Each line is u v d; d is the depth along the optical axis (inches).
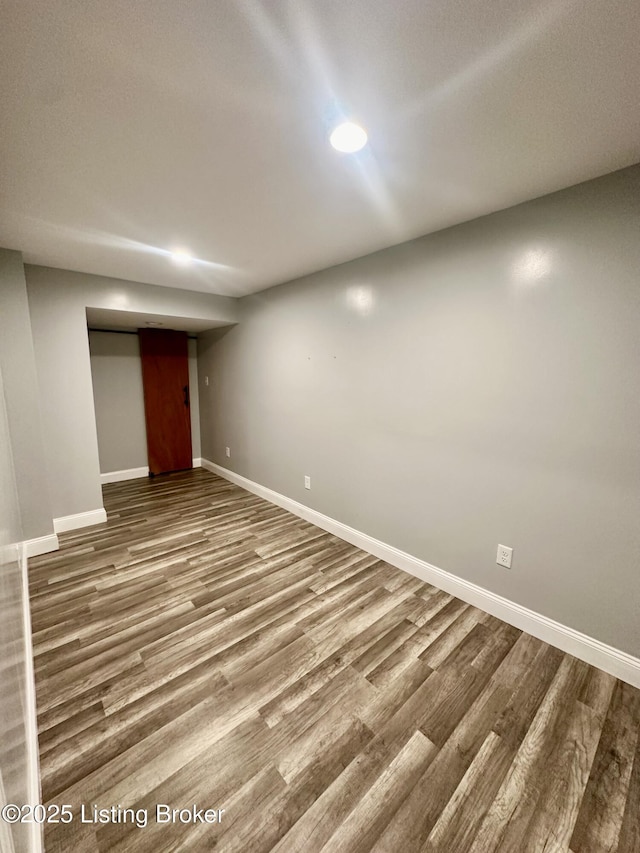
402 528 100.6
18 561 75.4
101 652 70.6
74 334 121.0
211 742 53.8
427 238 86.0
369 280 101.1
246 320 156.3
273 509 146.3
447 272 83.0
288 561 105.3
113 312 133.5
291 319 131.2
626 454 62.0
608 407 63.2
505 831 43.9
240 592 90.2
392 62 38.5
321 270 115.7
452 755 52.3
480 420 80.6
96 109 45.1
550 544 72.2
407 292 91.7
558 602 72.1
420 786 48.5
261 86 41.6
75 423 124.0
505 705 60.1
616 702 60.6
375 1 31.8
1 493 44.3
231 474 183.0
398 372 96.5
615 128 49.1
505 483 77.7
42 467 107.0
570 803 46.6
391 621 80.0
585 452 66.4
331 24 34.0
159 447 194.2
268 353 145.1
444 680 64.9
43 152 54.0
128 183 63.4
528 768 50.6
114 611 82.7
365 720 57.5
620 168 58.6
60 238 89.0
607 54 37.1
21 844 33.3
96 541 117.2
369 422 106.4
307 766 50.7
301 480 136.2
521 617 77.3
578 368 65.9
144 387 185.9
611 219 60.3
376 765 50.9
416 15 33.2
